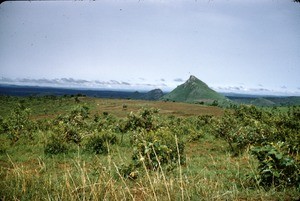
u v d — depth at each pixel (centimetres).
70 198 460
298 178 541
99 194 456
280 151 597
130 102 6081
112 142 1512
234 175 773
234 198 471
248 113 2803
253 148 627
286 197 465
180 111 4606
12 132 1662
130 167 729
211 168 950
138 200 479
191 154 1354
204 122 2717
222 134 1466
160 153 858
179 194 476
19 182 599
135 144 1032
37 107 4962
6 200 510
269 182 572
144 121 1841
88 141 1405
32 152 1350
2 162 1084
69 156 1251
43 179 630
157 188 476
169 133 1127
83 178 473
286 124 1973
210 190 527
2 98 6612
